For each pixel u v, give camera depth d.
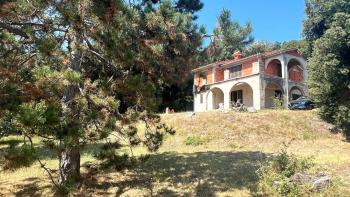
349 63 23.47
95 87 8.67
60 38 8.46
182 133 22.17
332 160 14.43
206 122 23.72
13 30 7.54
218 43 12.95
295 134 22.39
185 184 11.75
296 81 37.69
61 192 8.09
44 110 5.56
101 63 10.94
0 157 5.96
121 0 7.88
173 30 9.80
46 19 7.98
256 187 10.91
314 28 26.88
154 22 9.37
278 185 10.28
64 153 10.21
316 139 22.12
